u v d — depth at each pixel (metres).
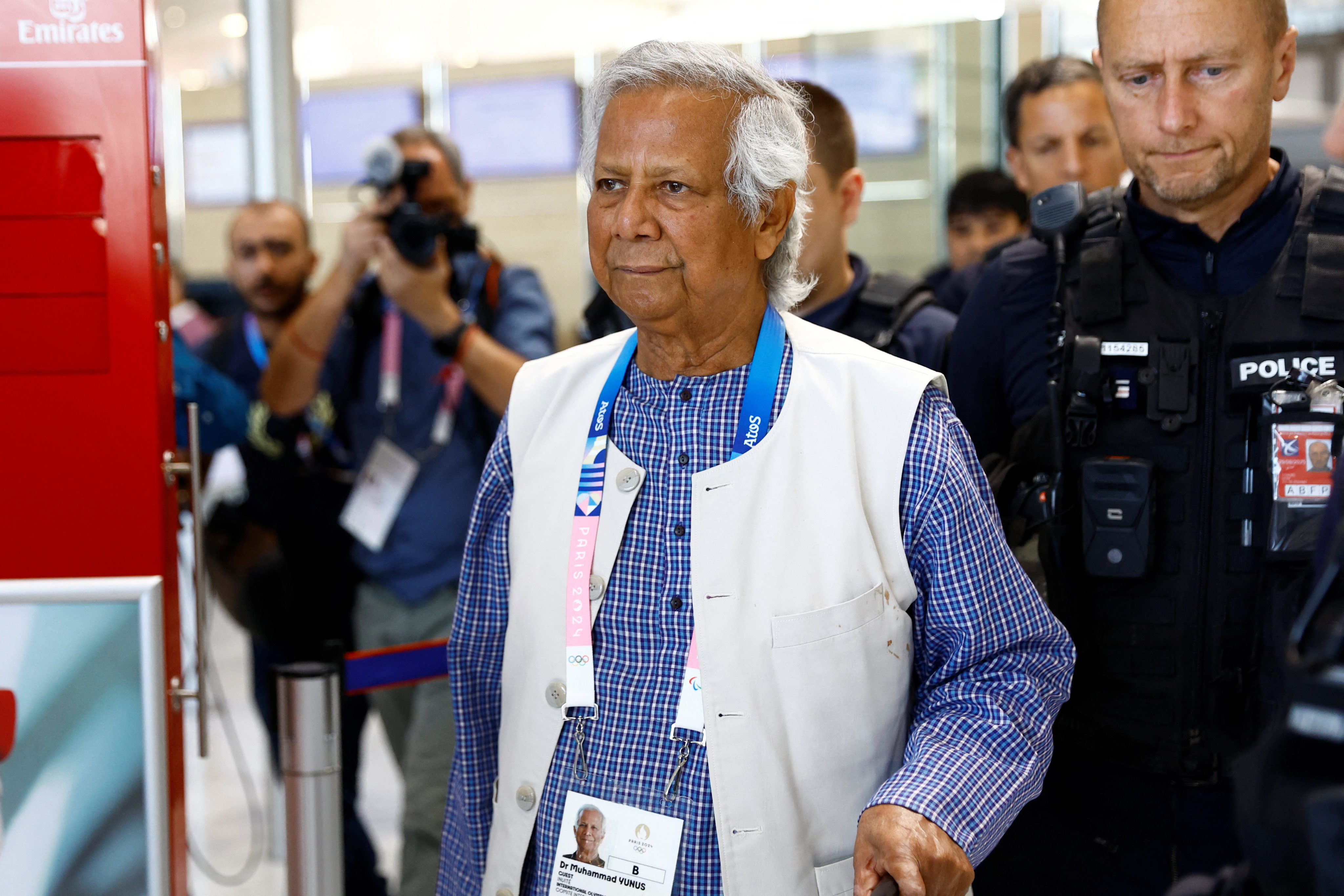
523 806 1.29
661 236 1.20
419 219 2.52
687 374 1.29
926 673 1.33
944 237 6.09
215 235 6.68
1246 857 0.81
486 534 1.45
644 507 1.27
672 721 1.22
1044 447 1.57
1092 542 1.49
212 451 3.04
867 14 6.04
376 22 6.56
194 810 3.73
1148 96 1.48
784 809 1.20
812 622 1.21
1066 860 1.56
